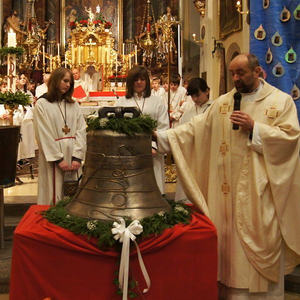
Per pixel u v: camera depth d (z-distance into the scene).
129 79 4.39
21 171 8.78
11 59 5.36
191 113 5.33
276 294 2.97
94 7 15.65
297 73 3.88
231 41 9.12
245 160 2.93
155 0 15.18
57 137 4.15
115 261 2.29
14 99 4.82
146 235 2.28
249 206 2.90
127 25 15.48
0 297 3.63
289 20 3.87
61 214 2.48
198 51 12.69
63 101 4.24
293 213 2.98
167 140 3.09
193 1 12.02
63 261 2.29
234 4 8.55
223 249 2.98
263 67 3.97
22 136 7.87
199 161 3.12
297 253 2.98
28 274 2.29
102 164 2.49
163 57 12.92
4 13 14.50
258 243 2.86
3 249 4.30
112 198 2.44
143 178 2.53
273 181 2.86
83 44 11.09
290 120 2.90
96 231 2.25
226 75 9.59
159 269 2.34
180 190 5.29
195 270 2.37
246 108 2.99
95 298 2.30
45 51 15.11
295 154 2.91
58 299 2.29
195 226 2.41
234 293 2.93
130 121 2.50
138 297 2.32
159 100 4.47
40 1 15.41
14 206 5.48
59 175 4.17
